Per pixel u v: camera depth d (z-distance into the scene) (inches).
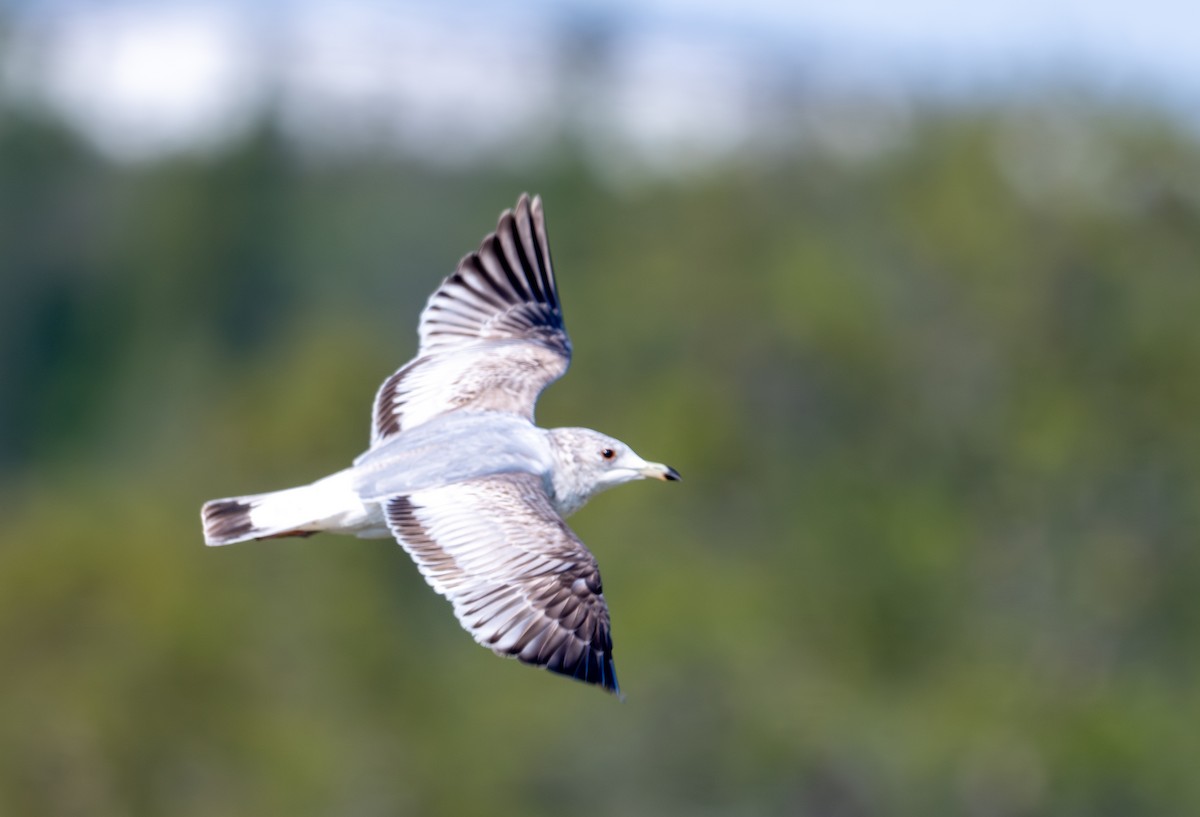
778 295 1253.1
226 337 2251.5
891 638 1111.0
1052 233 1256.2
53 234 2368.4
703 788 961.5
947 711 1047.6
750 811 960.9
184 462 1272.1
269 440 1251.8
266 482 1239.5
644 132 2534.5
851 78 2001.7
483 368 456.4
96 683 941.2
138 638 964.6
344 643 1018.7
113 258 2301.9
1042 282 1251.8
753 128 1758.1
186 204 2330.2
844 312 1232.8
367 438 1272.1
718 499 1171.9
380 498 399.2
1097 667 1122.0
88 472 1980.8
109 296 2279.8
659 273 1341.0
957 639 1115.9
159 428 2071.9
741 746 965.8
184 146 2516.0
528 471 411.5
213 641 975.6
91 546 1015.6
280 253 2321.6
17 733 930.1
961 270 1261.1
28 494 1953.7
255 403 1302.9
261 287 2299.5
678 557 1088.8
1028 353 1232.8
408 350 1445.6
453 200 2440.9
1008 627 1131.9
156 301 2263.8
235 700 960.3
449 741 973.2
